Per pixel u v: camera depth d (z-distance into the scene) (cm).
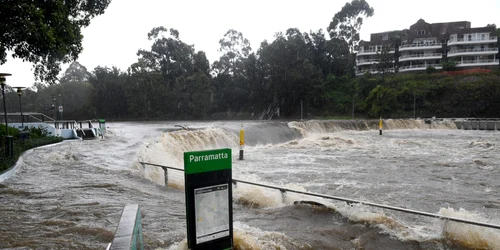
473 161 1712
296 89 6719
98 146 1938
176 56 7900
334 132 3822
